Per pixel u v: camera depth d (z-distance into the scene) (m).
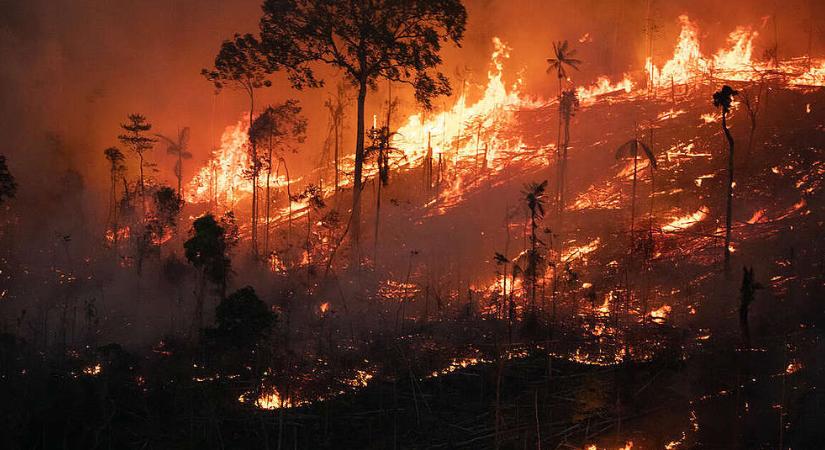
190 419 17.36
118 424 17.58
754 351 19.03
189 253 23.05
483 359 21.50
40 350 22.30
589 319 24.95
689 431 16.34
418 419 17.70
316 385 19.53
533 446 16.08
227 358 20.19
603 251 33.25
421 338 23.73
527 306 26.64
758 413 16.55
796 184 34.19
